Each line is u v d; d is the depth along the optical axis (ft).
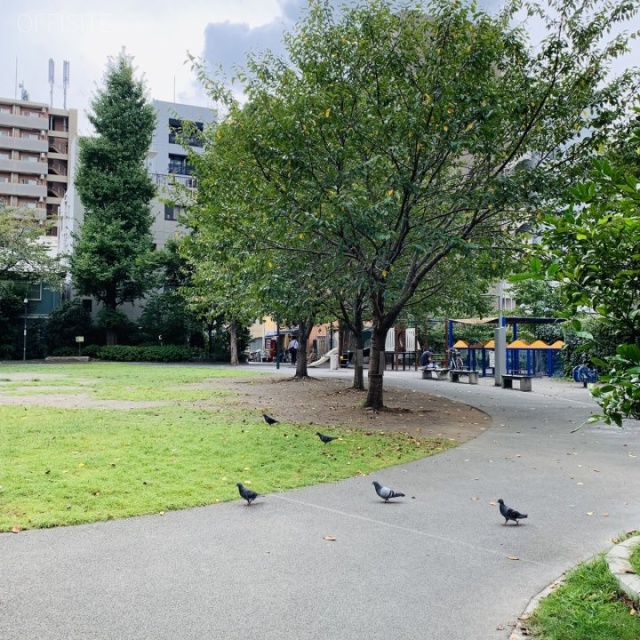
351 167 39.24
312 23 41.16
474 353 102.32
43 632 12.13
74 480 23.75
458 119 37.17
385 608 13.60
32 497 21.45
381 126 37.93
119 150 145.89
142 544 17.48
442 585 14.93
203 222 49.70
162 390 65.05
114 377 83.61
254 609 13.41
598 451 32.89
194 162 46.34
